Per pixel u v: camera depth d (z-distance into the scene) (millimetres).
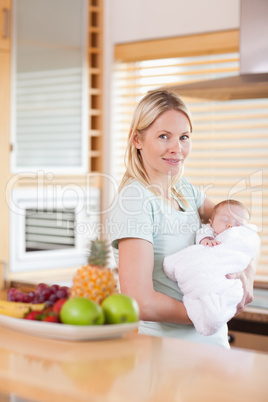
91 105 3969
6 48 3506
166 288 1804
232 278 1789
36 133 3656
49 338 1377
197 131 3773
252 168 3643
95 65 3928
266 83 2746
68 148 3783
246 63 3021
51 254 3658
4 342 1338
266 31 2979
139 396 1051
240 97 3113
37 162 3662
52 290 1498
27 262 3576
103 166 3963
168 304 1726
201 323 1715
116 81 3947
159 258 1807
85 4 3785
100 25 3891
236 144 3680
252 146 3631
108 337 1392
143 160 1850
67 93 3764
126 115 3930
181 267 1753
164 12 3727
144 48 3811
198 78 3705
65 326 1334
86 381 1115
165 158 1816
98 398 1036
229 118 3666
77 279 1424
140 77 3863
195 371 1200
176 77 3770
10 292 1524
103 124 3951
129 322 1401
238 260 1789
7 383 1125
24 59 3596
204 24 3586
